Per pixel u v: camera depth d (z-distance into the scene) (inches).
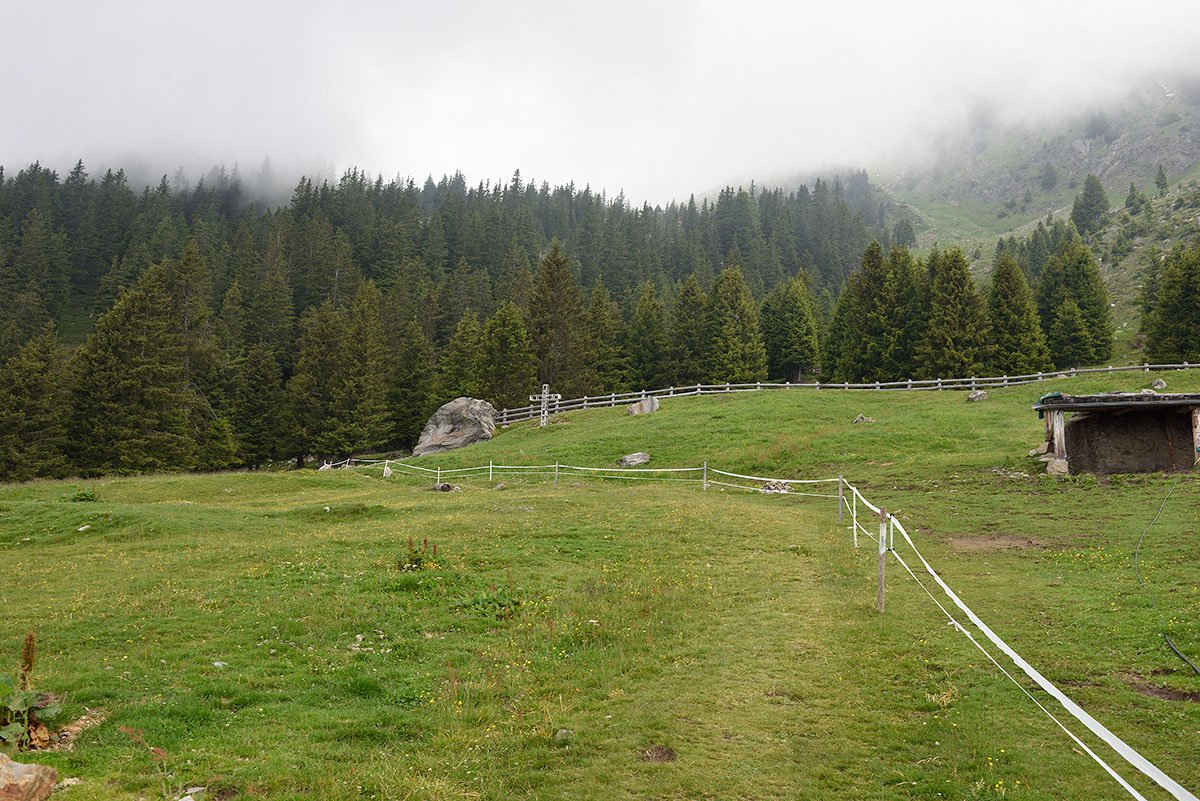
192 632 454.6
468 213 6683.1
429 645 441.7
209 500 1336.1
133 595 554.3
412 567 623.5
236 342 3567.9
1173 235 6087.6
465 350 3277.6
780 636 455.8
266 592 557.0
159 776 252.2
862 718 333.7
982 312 2711.6
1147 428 1033.5
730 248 7667.3
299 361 3078.2
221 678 371.6
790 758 295.0
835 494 1096.8
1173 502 799.1
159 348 2479.1
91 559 734.5
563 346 3154.5
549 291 3159.5
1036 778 269.6
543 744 306.8
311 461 3100.4
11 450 2133.4
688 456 1515.7
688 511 952.3
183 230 6122.1
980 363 2632.9
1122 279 5625.0
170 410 2402.8
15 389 2225.6
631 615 505.4
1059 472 1005.8
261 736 299.6
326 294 4520.2
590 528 836.0
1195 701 334.0
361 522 967.6
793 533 818.8
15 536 901.8
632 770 283.3
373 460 2810.0
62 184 7027.6
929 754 296.0
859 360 3036.4
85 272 5319.9
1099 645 414.9
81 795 234.4
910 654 414.3
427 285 4569.4
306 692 358.9
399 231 5467.5
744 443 1546.5
